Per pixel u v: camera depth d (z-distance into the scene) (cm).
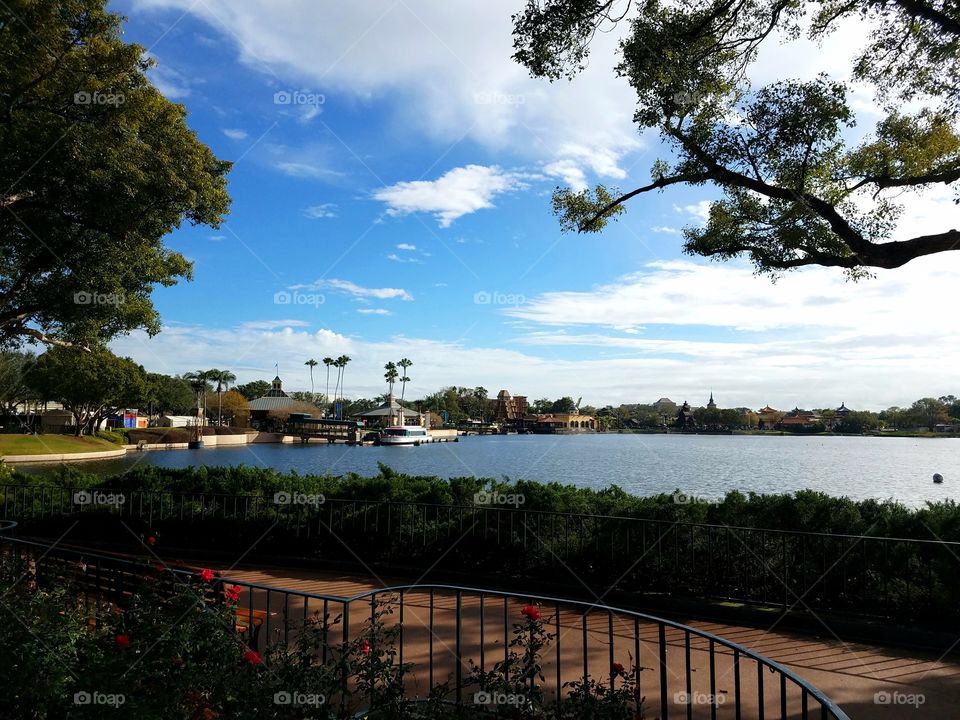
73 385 6091
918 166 966
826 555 781
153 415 11975
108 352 2425
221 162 1812
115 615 500
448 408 19712
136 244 1800
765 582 802
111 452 6406
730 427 18775
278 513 1112
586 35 897
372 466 5781
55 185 1481
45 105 1414
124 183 1448
